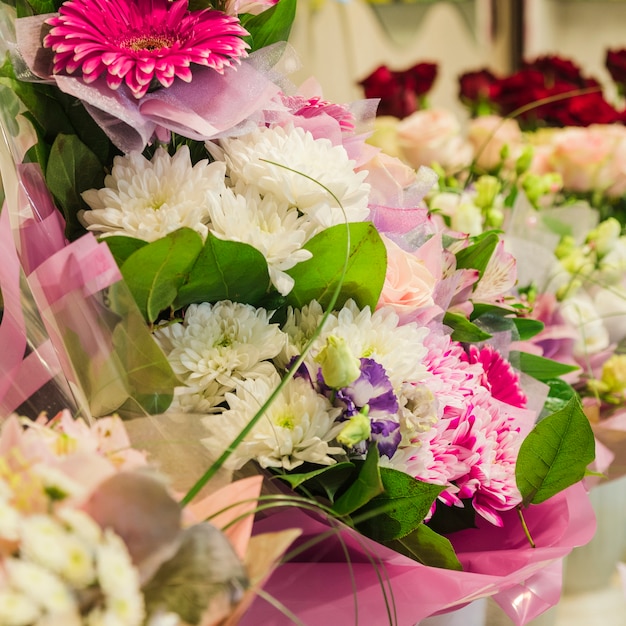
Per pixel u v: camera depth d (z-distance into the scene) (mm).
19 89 775
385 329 782
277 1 848
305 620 751
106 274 733
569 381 1028
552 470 802
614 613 1043
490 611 875
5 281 781
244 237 757
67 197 784
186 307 780
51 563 619
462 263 894
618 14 2432
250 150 785
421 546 781
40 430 686
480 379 859
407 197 890
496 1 2332
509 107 1584
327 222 775
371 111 881
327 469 747
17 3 785
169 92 780
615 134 1370
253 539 690
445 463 789
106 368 744
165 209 758
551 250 1106
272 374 767
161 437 727
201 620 647
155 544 642
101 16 772
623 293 1100
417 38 2252
